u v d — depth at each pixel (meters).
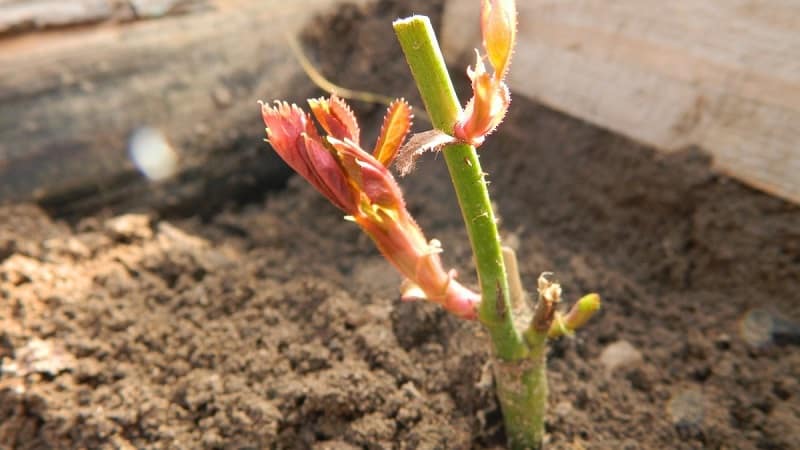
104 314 0.20
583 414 0.17
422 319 0.19
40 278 0.21
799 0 0.20
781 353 0.19
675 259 0.23
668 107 0.23
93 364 0.19
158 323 0.20
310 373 0.18
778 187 0.21
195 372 0.18
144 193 0.26
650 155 0.24
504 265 0.15
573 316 0.14
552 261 0.23
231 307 0.21
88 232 0.24
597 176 0.25
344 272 0.24
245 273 0.22
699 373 0.19
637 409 0.18
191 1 0.30
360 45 0.31
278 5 0.31
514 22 0.10
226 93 0.28
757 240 0.21
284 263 0.24
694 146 0.23
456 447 0.16
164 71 0.27
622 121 0.24
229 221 0.26
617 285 0.22
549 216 0.26
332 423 0.17
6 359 0.19
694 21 0.22
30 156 0.25
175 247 0.23
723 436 0.17
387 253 0.13
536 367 0.15
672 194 0.23
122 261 0.22
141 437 0.17
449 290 0.14
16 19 0.26
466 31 0.29
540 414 0.16
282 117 0.12
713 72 0.22
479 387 0.17
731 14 0.21
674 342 0.20
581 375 0.19
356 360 0.18
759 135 0.21
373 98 0.30
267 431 0.17
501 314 0.14
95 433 0.17
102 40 0.27
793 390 0.18
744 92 0.21
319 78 0.28
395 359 0.18
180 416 0.17
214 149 0.27
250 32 0.29
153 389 0.18
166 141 0.27
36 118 0.25
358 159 0.12
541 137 0.27
